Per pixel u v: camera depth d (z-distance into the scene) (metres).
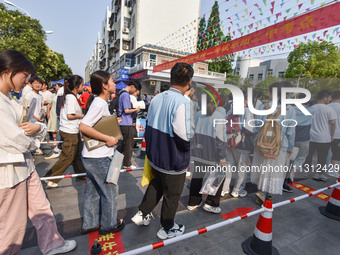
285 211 2.65
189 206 2.47
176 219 2.28
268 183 2.41
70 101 2.58
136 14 20.89
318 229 2.28
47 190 2.76
